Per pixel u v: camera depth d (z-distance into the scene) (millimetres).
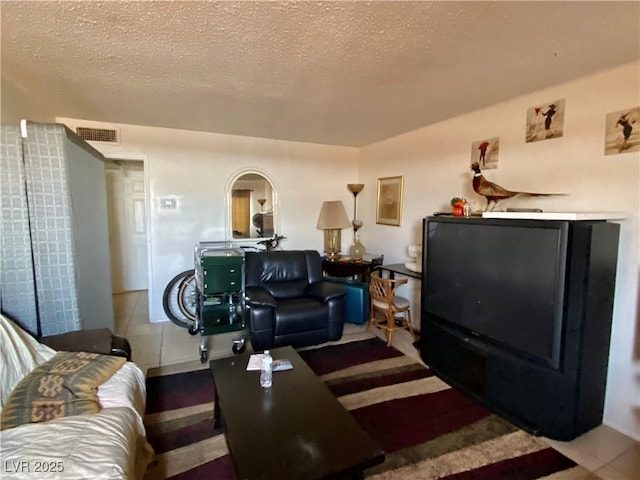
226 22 1632
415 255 3730
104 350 2033
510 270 2203
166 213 4031
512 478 1770
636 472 1817
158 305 4113
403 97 2756
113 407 1639
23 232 2086
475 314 2473
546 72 2223
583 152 2326
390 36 1760
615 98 2150
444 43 1827
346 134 4184
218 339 3619
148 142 3875
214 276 3207
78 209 2428
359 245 4543
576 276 1930
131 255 5707
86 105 3012
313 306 3389
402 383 2713
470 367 2539
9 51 1951
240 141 4320
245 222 4426
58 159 2123
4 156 2027
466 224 2510
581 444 2031
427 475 1782
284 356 2346
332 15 1567
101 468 1225
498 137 2934
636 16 1557
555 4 1468
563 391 2000
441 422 2229
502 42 1825
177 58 2037
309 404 1773
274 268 3859
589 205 2303
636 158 2064
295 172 4688
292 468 1334
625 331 2135
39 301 2154
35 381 1599
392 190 4340
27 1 1472
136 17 1597
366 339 3615
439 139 3584
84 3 1486
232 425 1592
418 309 3885
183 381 2729
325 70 2207
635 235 2078
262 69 2193
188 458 1895
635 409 2102
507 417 2260
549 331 2002
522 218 2178
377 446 1469
